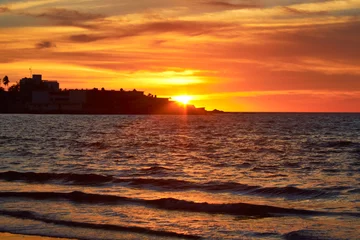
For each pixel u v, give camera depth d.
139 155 47.44
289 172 34.12
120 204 21.44
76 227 17.75
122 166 37.44
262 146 60.94
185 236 16.33
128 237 16.39
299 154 49.38
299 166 37.97
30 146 59.00
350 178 30.77
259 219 18.64
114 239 16.20
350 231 16.48
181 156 46.69
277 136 85.44
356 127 124.31
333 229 16.78
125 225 17.81
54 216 19.38
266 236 16.12
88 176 29.09
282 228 17.19
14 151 51.16
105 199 22.38
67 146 59.31
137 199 22.23
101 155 47.12
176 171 34.06
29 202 22.09
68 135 89.12
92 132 102.50
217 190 25.33
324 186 26.80
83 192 23.53
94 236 16.61
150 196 23.70
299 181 29.28
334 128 119.00
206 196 23.78
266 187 25.66
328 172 34.12
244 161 41.84
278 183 28.28
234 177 31.14
